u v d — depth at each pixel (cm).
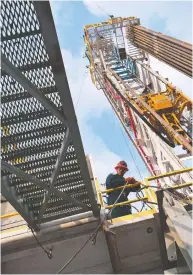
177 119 950
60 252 648
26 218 569
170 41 1038
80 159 491
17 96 419
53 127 465
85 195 604
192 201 594
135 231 631
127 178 697
